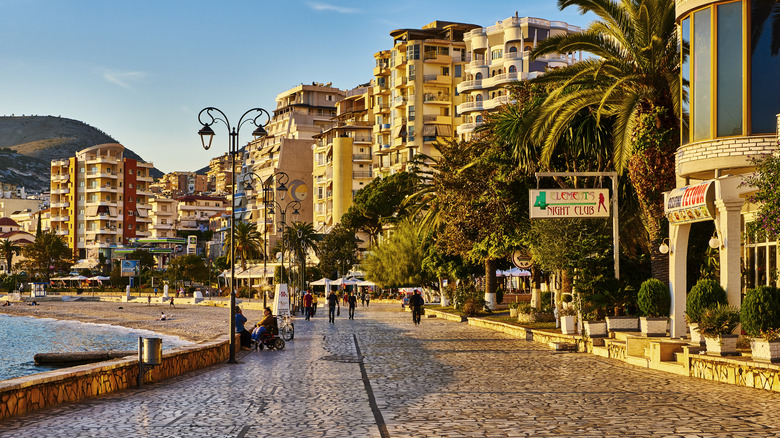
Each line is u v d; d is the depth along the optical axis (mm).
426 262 56688
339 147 123438
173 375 18156
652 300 20594
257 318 55125
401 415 11570
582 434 9750
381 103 118562
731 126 17891
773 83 17500
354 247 102750
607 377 16797
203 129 24688
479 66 97125
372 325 42500
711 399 12992
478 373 17922
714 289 17625
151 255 154000
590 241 26516
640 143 23250
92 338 46406
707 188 17875
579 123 29938
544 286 37906
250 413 11914
